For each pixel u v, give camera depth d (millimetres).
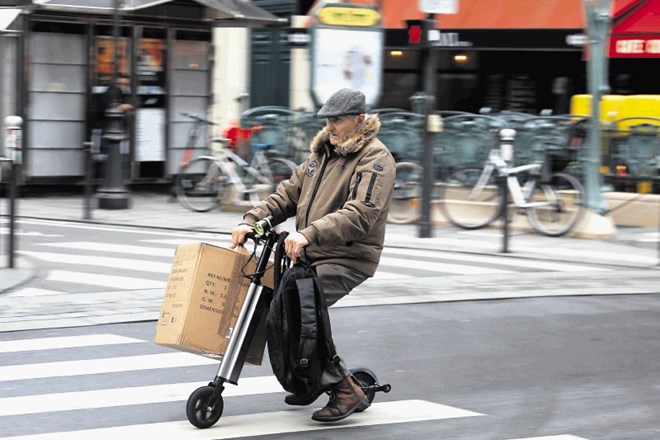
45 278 16312
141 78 30594
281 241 8836
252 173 25656
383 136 24828
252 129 26172
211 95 32219
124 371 11102
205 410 9102
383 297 15188
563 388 10664
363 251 9039
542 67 31312
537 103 31453
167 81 31141
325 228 8695
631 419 9602
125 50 30078
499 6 30312
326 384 8961
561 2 29594
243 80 33594
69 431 9023
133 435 8922
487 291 15805
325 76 24453
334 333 12977
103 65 29844
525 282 16641
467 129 23688
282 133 26281
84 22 29172
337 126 8961
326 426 9250
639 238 22188
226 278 8953
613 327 13570
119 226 23188
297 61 32812
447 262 18625
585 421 9516
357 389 9250
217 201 25891
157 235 21609
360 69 24672
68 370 11109
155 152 31094
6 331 12828
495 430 9195
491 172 23203
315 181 9156
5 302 14453
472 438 8961
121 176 26453
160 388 10469
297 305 8844
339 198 9039
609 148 23844
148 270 17172
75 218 24234
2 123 28094
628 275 17562
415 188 24125
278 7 33312
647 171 23594
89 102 29641
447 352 12117
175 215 25172
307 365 8656
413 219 24234
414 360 11734
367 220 8789
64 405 9820
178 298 8906
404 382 10820
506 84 31797
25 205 26984
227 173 25734
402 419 9492
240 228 9070
